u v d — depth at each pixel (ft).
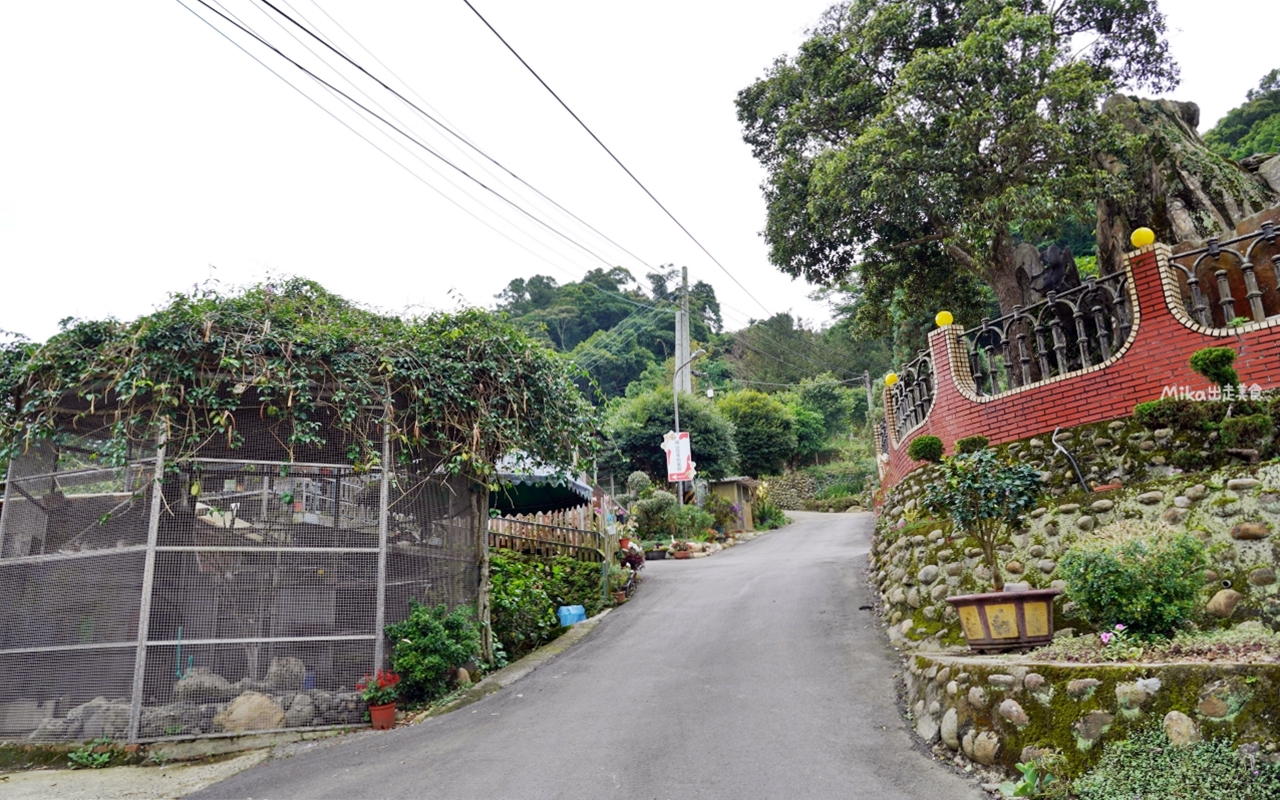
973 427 36.40
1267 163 48.44
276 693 27.76
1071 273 48.37
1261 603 21.84
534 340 35.35
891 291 59.26
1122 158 46.68
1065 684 18.62
